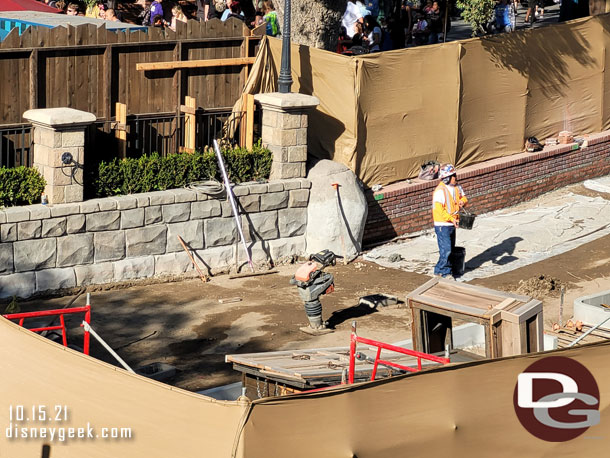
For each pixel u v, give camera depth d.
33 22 22.17
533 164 25.20
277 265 20.50
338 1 23.81
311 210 20.75
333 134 21.66
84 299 17.80
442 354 13.22
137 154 20.11
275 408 7.91
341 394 8.12
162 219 19.00
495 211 24.42
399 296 18.78
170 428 8.29
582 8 32.28
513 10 32.91
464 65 23.30
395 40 31.17
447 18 34.28
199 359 15.40
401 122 22.30
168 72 20.31
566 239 22.42
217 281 19.34
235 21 21.25
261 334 16.59
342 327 17.08
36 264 17.61
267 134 20.72
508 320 12.41
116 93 19.61
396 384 8.38
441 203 19.42
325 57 21.36
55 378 9.14
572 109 26.61
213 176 19.83
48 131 17.53
